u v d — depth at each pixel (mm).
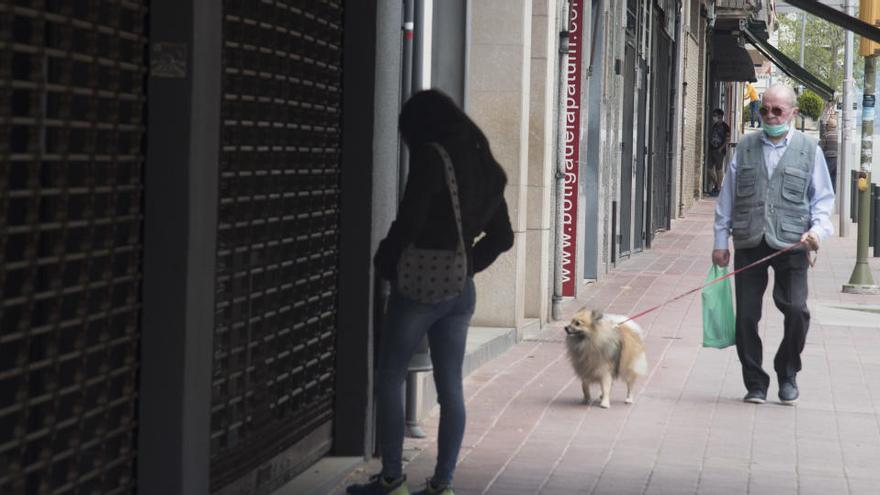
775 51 41562
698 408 10648
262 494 7309
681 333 14930
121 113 5336
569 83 17125
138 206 5441
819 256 26203
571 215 17344
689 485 8164
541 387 11383
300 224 7730
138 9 5340
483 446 9102
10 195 4465
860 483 8312
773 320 16281
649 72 25906
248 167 6770
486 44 13375
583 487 8031
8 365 4586
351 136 8414
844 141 31156
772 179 10734
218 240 6371
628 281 20203
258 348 7074
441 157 6922
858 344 14500
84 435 5195
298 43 7547
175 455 5543
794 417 10391
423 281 6988
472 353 11945
